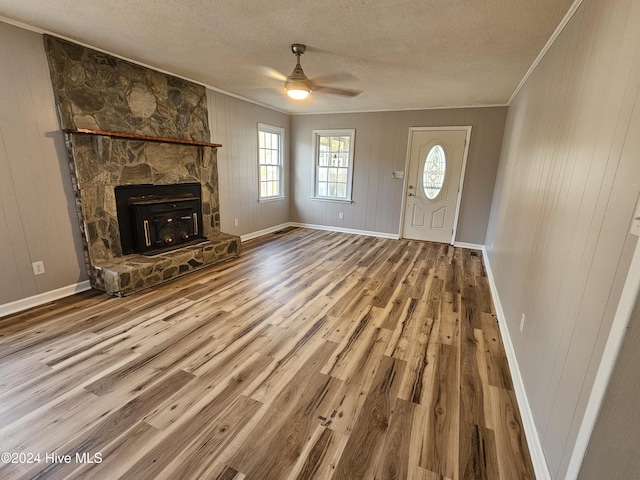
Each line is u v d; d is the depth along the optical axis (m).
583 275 1.24
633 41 1.05
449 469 1.40
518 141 3.27
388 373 2.03
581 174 1.40
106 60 3.02
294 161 6.47
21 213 2.63
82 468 1.35
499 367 2.13
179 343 2.29
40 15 2.29
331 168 6.25
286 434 1.55
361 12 2.12
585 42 1.57
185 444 1.48
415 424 1.63
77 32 2.58
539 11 2.00
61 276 2.95
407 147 5.44
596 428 0.97
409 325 2.64
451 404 1.78
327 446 1.49
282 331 2.49
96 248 3.11
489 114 4.83
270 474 1.35
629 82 1.05
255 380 1.92
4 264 2.57
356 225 6.18
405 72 3.38
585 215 1.30
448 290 3.41
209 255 3.98
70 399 1.73
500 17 2.12
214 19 2.29
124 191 3.30
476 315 2.86
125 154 3.25
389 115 5.47
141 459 1.40
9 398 1.72
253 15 2.21
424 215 5.61
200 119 4.14
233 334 2.43
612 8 1.27
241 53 2.97
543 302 1.69
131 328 2.46
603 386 0.94
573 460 1.08
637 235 0.87
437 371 2.06
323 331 2.51
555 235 1.65
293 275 3.75
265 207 5.88
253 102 5.16
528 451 1.50
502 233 3.44
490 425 1.64
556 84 2.05
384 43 2.64
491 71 3.23
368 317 2.76
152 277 3.25
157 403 1.72
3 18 2.34
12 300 2.65
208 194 4.35
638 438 0.82
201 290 3.23
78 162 2.87
